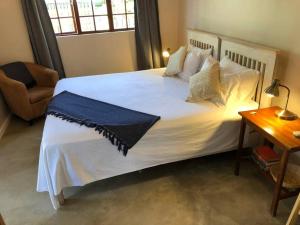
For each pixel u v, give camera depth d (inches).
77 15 156.3
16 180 95.0
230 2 112.5
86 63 167.0
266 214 76.2
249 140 96.7
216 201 81.7
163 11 168.6
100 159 80.7
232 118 91.5
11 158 108.5
